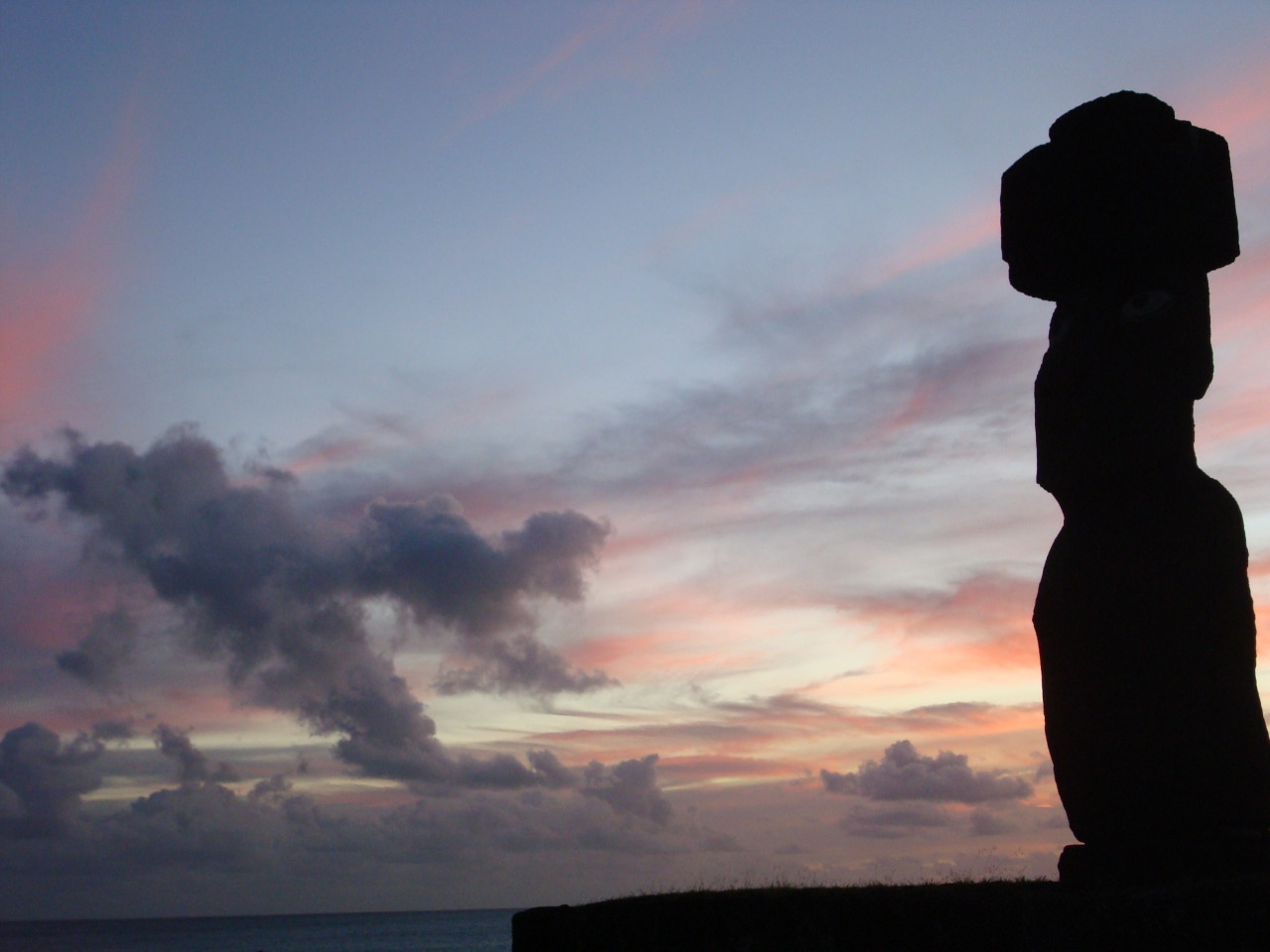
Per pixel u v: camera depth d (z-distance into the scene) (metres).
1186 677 12.21
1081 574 12.96
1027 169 14.14
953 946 13.47
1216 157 13.43
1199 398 13.27
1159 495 12.84
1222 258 13.31
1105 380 13.20
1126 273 13.44
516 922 16.39
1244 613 12.35
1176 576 12.47
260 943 172.38
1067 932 11.48
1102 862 12.27
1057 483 13.45
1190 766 12.01
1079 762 12.65
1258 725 12.11
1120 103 13.50
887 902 13.96
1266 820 11.98
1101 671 12.59
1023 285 14.25
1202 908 10.95
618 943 15.41
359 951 143.50
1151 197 13.19
